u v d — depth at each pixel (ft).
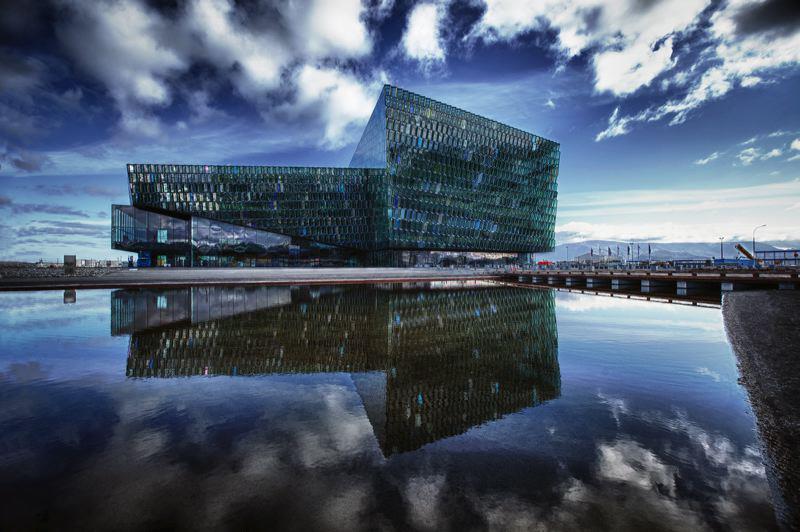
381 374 29.96
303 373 30.22
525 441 17.85
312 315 62.95
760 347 35.76
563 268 198.49
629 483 14.15
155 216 194.18
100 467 15.58
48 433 18.86
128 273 140.46
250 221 198.59
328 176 206.80
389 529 11.65
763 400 22.16
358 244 209.05
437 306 76.02
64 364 32.48
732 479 14.19
